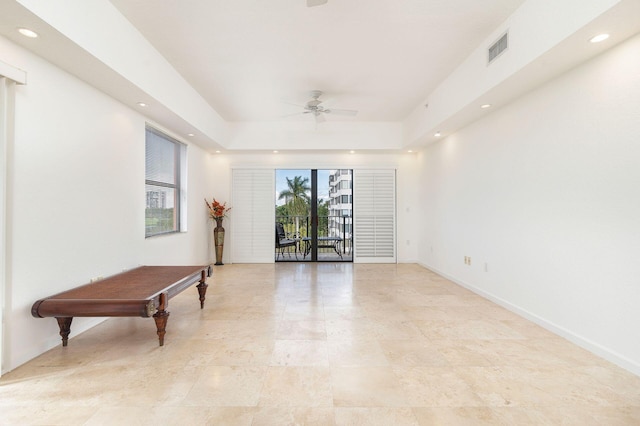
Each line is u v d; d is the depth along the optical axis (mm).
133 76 3012
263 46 3400
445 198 5402
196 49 3451
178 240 5062
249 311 3617
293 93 4750
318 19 2920
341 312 3584
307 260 7145
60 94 2660
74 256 2820
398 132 6316
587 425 1709
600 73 2492
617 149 2361
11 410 1817
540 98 3137
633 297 2256
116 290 2711
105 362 2387
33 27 2082
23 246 2328
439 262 5684
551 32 2400
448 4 2709
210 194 6676
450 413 1808
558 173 2918
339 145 6297
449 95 4168
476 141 4371
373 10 2783
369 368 2314
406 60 3742
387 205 6883
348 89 4617
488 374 2234
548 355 2523
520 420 1747
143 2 2660
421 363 2393
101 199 3178
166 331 3010
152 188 4430
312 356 2502
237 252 6836
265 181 6824
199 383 2107
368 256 6879
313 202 7016
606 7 1964
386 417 1771
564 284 2857
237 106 5332
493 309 3697
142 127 3938
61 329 2617
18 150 2289
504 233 3748
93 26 2465
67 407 1849
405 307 3771
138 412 1807
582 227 2664
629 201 2283
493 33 3139
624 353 2318
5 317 2223
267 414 1795
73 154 2805
